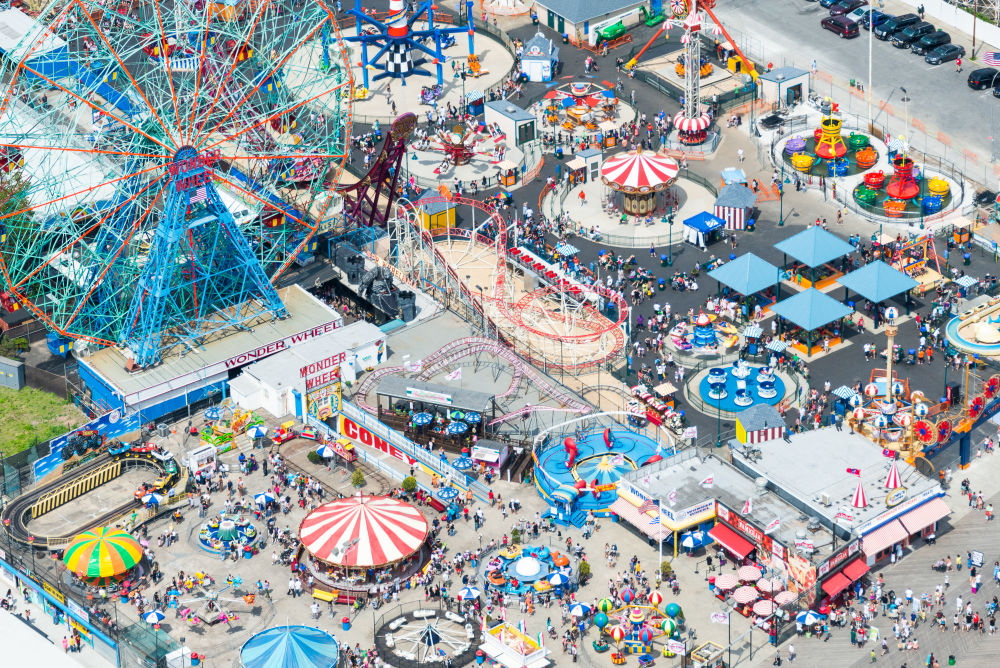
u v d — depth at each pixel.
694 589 153.75
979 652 145.88
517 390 178.62
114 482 170.12
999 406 171.00
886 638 147.75
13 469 169.88
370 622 151.50
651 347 185.75
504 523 162.38
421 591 154.88
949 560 155.50
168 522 164.00
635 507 159.75
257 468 171.12
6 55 178.25
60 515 165.50
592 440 170.62
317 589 154.62
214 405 182.12
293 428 176.75
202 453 169.75
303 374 177.88
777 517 154.75
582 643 147.75
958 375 178.62
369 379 181.00
